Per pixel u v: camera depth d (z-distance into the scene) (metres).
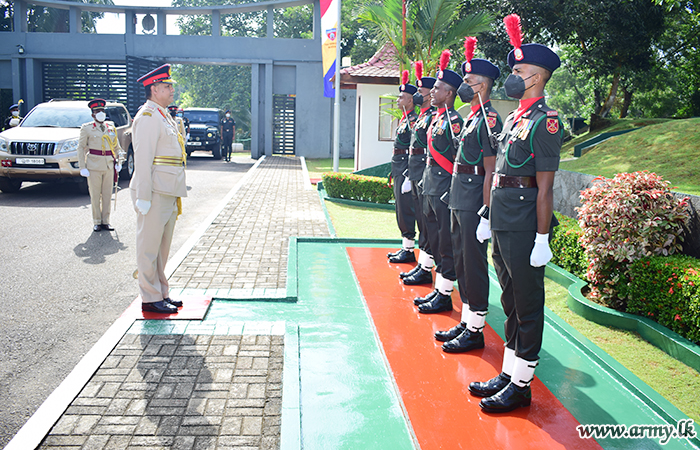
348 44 31.39
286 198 11.98
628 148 10.20
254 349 4.18
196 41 23.33
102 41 23.17
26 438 2.94
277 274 6.16
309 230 8.66
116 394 3.45
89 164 8.09
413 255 6.97
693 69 16.97
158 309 4.79
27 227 8.46
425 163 5.73
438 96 4.93
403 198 6.66
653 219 5.00
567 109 31.80
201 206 11.02
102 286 5.79
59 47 23.22
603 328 4.96
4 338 4.40
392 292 5.73
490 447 3.05
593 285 5.50
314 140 24.89
